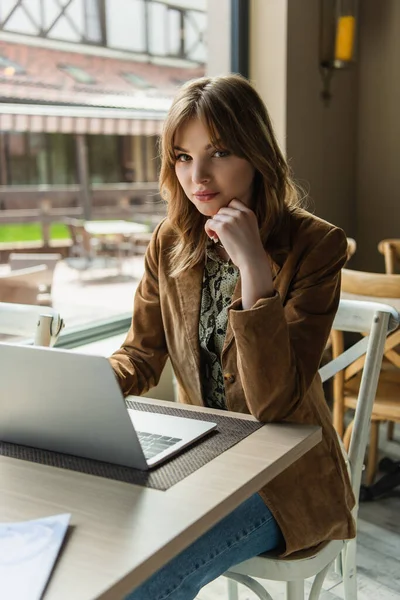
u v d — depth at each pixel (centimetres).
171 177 126
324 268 119
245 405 121
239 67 314
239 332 106
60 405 94
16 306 151
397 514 229
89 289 334
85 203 454
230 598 160
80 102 290
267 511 115
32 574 66
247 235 110
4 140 435
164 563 72
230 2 311
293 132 319
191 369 130
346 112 362
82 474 90
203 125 112
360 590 185
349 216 379
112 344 257
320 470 120
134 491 85
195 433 103
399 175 365
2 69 323
